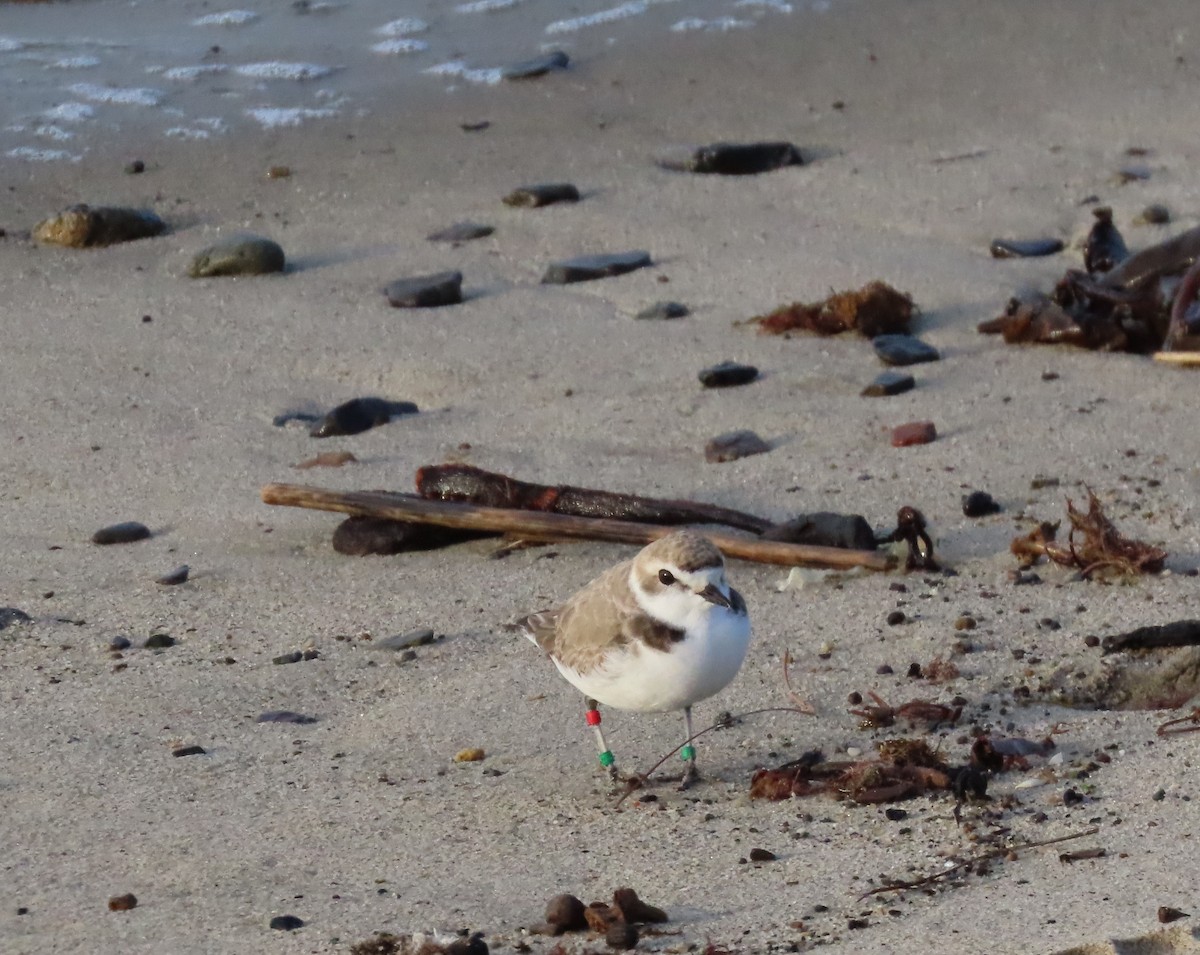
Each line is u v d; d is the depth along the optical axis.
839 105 20.06
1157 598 10.49
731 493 12.49
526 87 20.78
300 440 13.96
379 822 8.21
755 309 15.78
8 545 12.39
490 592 11.34
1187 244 14.73
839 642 10.11
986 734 8.81
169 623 11.10
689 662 8.00
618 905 6.98
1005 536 11.55
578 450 13.35
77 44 22.30
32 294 16.73
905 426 13.24
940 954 6.53
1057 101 19.84
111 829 8.21
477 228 17.69
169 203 18.59
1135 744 8.62
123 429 14.27
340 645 10.63
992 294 15.77
